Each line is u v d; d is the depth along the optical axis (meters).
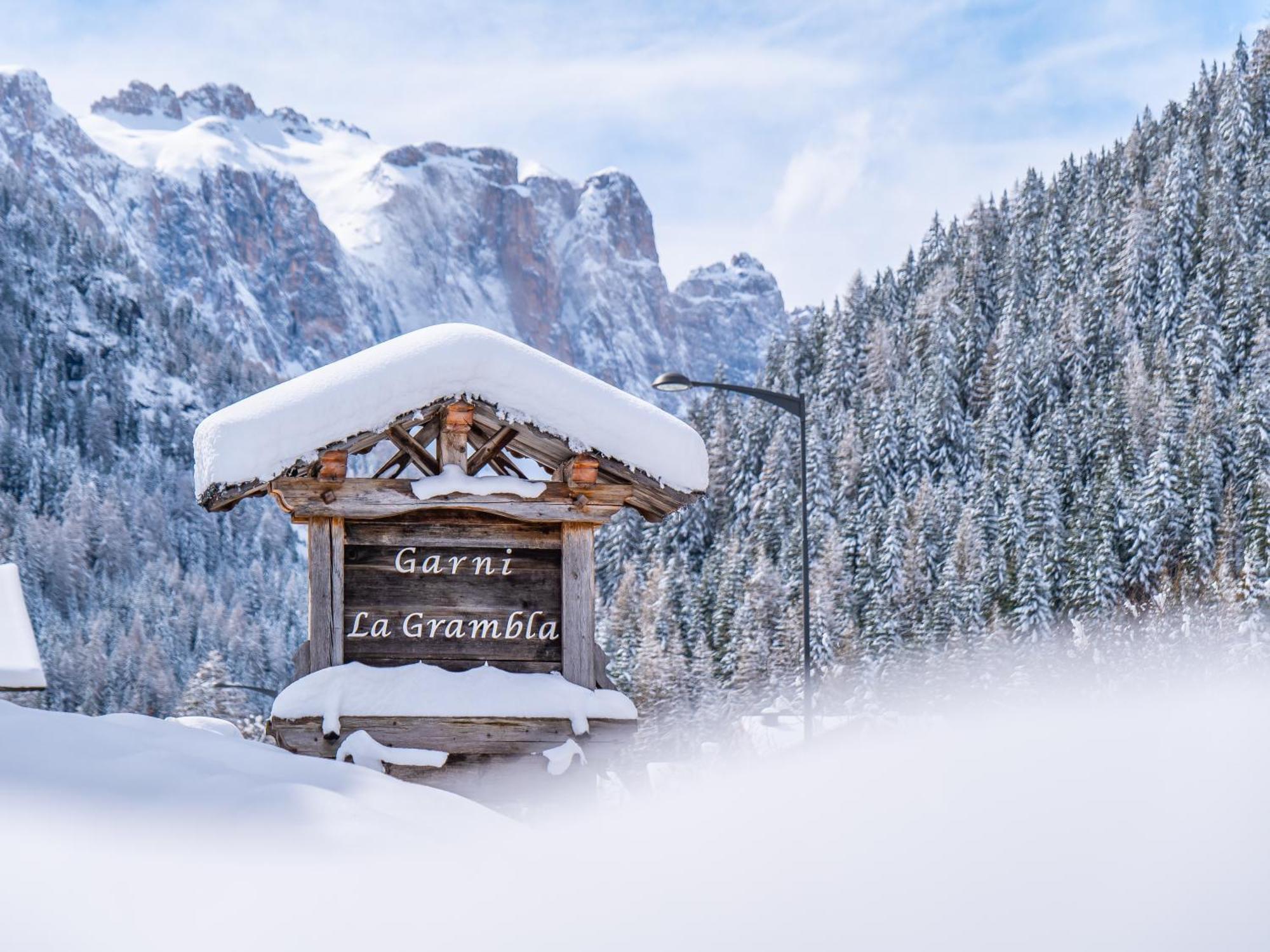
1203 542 91.50
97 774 7.27
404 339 10.86
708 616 93.94
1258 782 10.73
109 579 170.50
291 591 184.00
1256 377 117.75
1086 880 7.45
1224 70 171.12
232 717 68.88
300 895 6.01
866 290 170.75
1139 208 151.12
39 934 5.25
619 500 11.07
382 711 10.48
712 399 128.88
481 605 10.97
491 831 7.59
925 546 101.88
